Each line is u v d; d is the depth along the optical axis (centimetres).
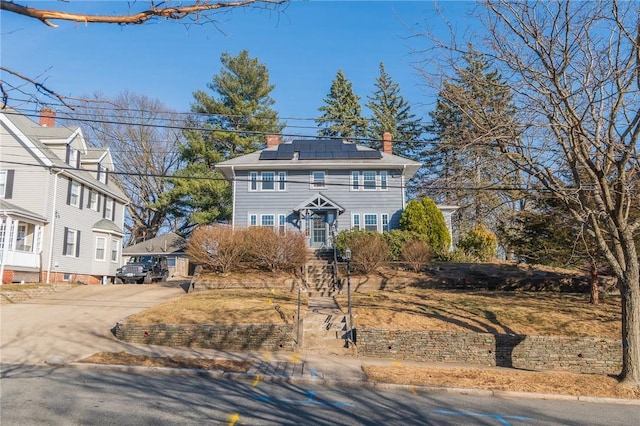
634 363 1029
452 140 1240
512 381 1058
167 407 750
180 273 3269
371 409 806
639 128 970
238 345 1318
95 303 1845
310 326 1440
